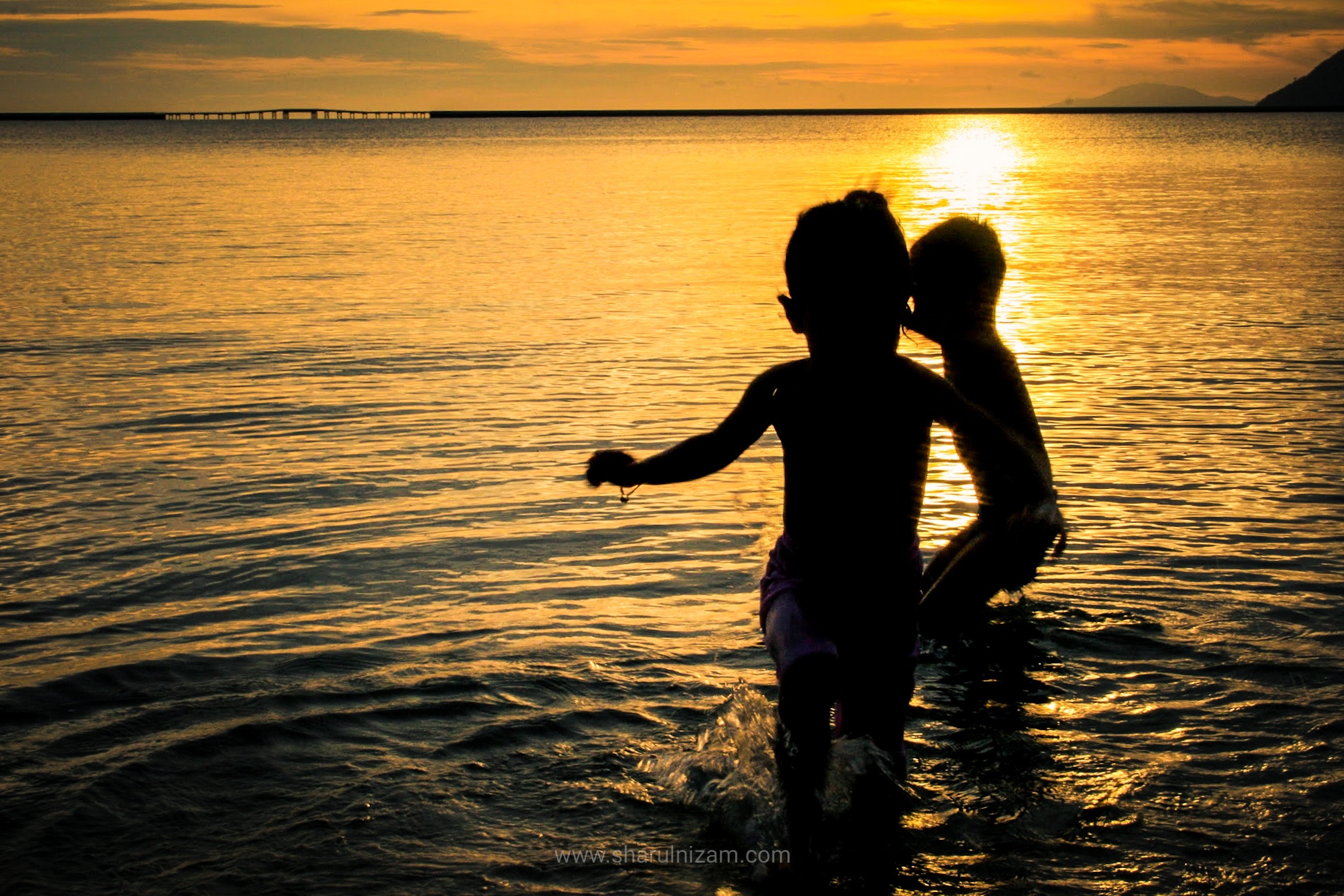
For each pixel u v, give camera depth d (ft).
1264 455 19.44
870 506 9.14
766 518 16.39
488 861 7.91
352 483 18.30
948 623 11.74
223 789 8.91
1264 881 7.58
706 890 7.58
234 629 12.46
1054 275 45.42
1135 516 16.15
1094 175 136.15
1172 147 253.44
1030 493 9.10
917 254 12.45
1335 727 9.85
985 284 12.33
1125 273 45.88
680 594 13.38
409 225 68.90
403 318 35.50
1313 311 36.09
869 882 7.62
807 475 9.23
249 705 10.44
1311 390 24.75
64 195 97.71
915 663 9.44
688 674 11.08
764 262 50.14
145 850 8.04
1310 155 193.88
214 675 11.18
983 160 189.47
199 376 27.07
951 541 12.91
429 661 11.44
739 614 12.73
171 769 9.23
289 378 26.78
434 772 9.17
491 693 10.66
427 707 10.37
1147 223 69.92
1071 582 13.55
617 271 46.98
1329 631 12.02
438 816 8.50
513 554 14.84
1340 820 8.35
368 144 335.67
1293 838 8.11
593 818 8.48
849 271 8.92
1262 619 12.39
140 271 46.70
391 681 10.93
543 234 63.41
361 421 22.65
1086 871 7.75
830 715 8.45
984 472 11.94
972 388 12.39
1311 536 15.20
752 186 113.91
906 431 9.18
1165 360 28.19
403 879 7.68
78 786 8.91
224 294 40.57
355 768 9.24
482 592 13.48
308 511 16.87
